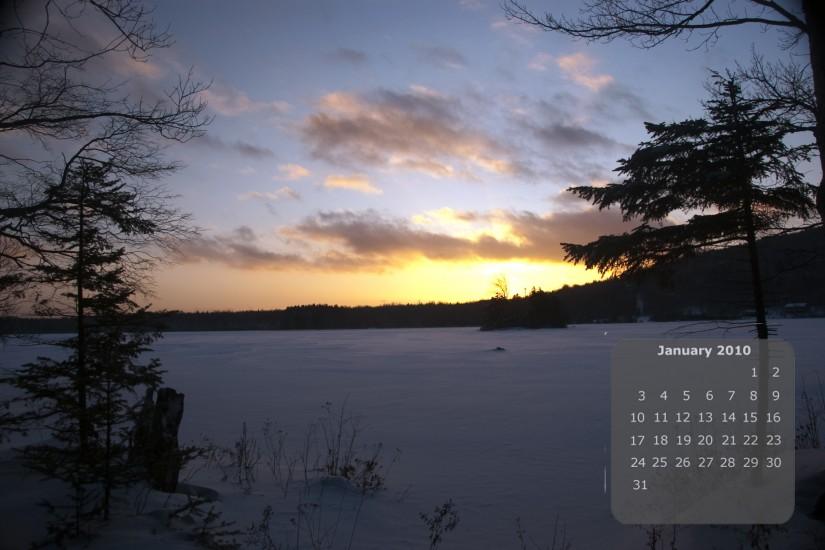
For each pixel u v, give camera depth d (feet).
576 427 45.06
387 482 28.22
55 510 16.66
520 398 65.10
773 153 24.94
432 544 18.89
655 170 27.12
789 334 170.71
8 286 23.57
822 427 36.73
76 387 16.53
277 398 69.15
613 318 391.04
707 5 18.83
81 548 14.79
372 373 103.96
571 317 424.05
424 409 58.03
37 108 25.77
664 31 19.36
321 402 64.95
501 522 21.99
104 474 16.55
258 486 25.55
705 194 26.35
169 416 19.99
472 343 223.51
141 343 17.72
